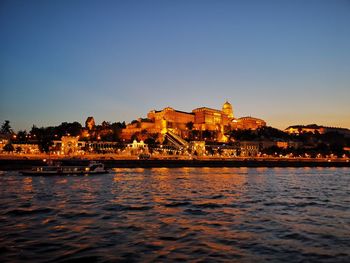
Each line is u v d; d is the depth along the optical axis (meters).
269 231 40.09
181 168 193.62
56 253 30.47
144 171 158.62
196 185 94.69
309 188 92.06
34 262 28.06
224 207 56.84
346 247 33.94
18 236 35.94
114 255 30.25
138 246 33.09
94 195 70.12
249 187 92.19
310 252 32.19
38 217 46.06
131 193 74.38
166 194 73.44
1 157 167.38
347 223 45.25
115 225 41.91
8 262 27.98
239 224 43.66
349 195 76.81
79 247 32.38
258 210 54.59
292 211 54.28
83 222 43.34
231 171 174.25
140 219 45.81
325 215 51.06
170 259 29.48
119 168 178.50
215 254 31.08
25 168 146.75
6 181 99.50
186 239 35.94
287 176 143.25
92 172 132.75
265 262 29.27
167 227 41.34
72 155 193.12
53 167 128.75
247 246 33.78
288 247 33.69
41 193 72.12
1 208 52.69
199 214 50.16
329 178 133.50
